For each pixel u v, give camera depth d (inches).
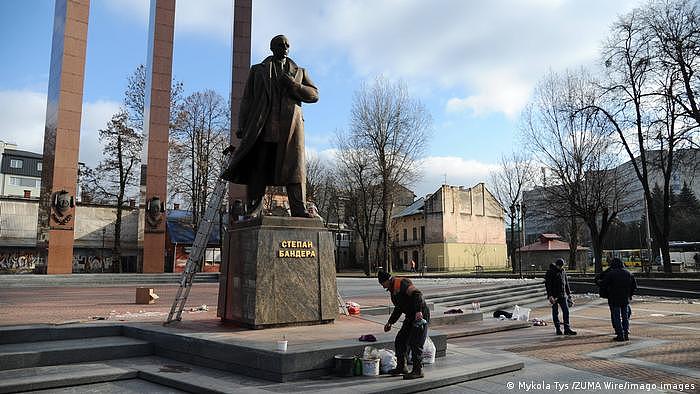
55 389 249.4
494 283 1083.3
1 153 2731.3
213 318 395.5
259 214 360.8
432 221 2588.6
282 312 334.0
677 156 1147.9
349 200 2101.4
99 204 1763.0
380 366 270.2
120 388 253.0
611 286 445.7
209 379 253.3
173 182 1540.4
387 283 278.5
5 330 314.7
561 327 539.5
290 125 368.2
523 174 1893.5
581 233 2372.0
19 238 1640.0
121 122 1462.8
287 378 247.3
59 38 1122.0
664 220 1195.3
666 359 350.3
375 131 1825.8
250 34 1283.2
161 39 1221.7
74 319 389.7
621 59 1188.5
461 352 346.9
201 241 373.4
